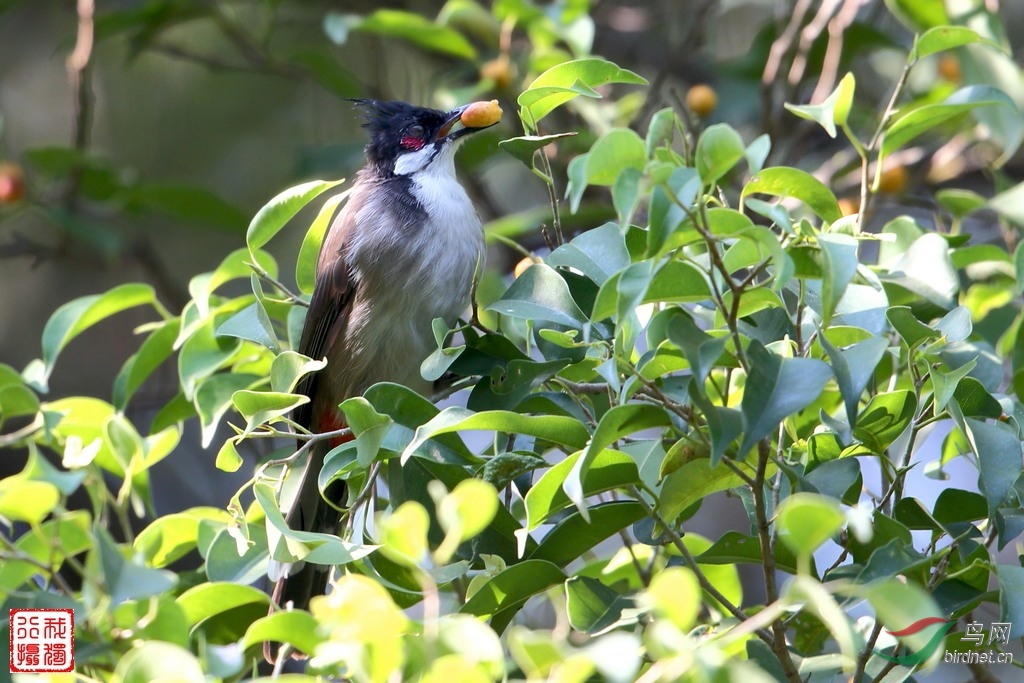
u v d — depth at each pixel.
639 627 5.71
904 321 5.37
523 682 4.67
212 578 6.24
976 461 5.20
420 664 3.99
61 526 6.11
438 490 3.91
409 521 3.85
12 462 12.88
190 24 14.52
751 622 3.74
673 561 5.81
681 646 3.55
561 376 6.09
